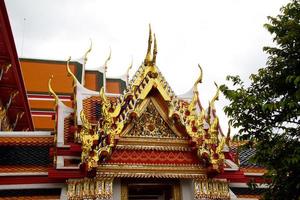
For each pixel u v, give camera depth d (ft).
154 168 47.83
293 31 39.01
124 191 47.60
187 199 49.21
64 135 52.06
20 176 46.93
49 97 138.51
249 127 39.91
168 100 50.49
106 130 45.60
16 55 80.07
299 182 37.22
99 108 56.54
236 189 55.31
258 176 56.65
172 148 49.75
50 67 149.38
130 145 48.37
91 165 43.86
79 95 57.16
